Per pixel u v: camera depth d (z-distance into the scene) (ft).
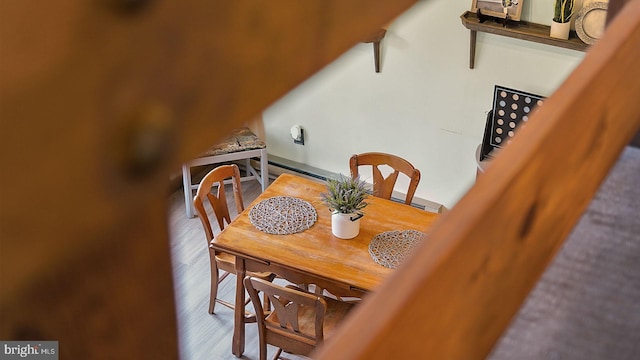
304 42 0.69
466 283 0.93
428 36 15.92
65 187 0.47
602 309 1.82
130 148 0.50
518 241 1.11
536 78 15.28
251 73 0.62
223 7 0.58
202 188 14.38
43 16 0.45
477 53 15.58
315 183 14.76
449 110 16.53
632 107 1.63
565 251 1.98
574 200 1.39
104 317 0.52
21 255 0.45
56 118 0.46
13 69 0.44
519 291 1.21
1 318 0.45
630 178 2.18
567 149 1.23
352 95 17.51
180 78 0.54
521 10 14.65
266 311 14.69
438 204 17.81
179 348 0.57
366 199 14.12
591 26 14.06
